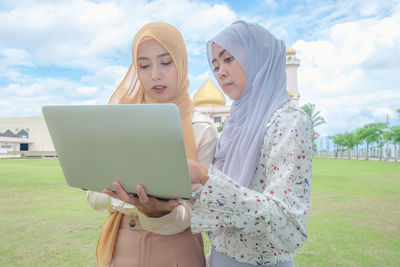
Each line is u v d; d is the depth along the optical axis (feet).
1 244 12.51
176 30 4.77
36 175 40.52
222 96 103.76
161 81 4.60
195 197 3.16
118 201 4.38
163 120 2.64
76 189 27.63
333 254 11.69
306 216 3.20
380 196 25.38
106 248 4.45
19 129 168.86
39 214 17.69
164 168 2.85
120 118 2.83
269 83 4.01
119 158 3.03
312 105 123.75
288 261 3.77
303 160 3.32
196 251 4.53
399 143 104.32
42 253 11.50
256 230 3.12
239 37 4.22
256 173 3.71
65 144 3.34
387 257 11.41
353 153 145.48
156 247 4.22
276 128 3.54
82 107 2.99
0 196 23.82
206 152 4.65
